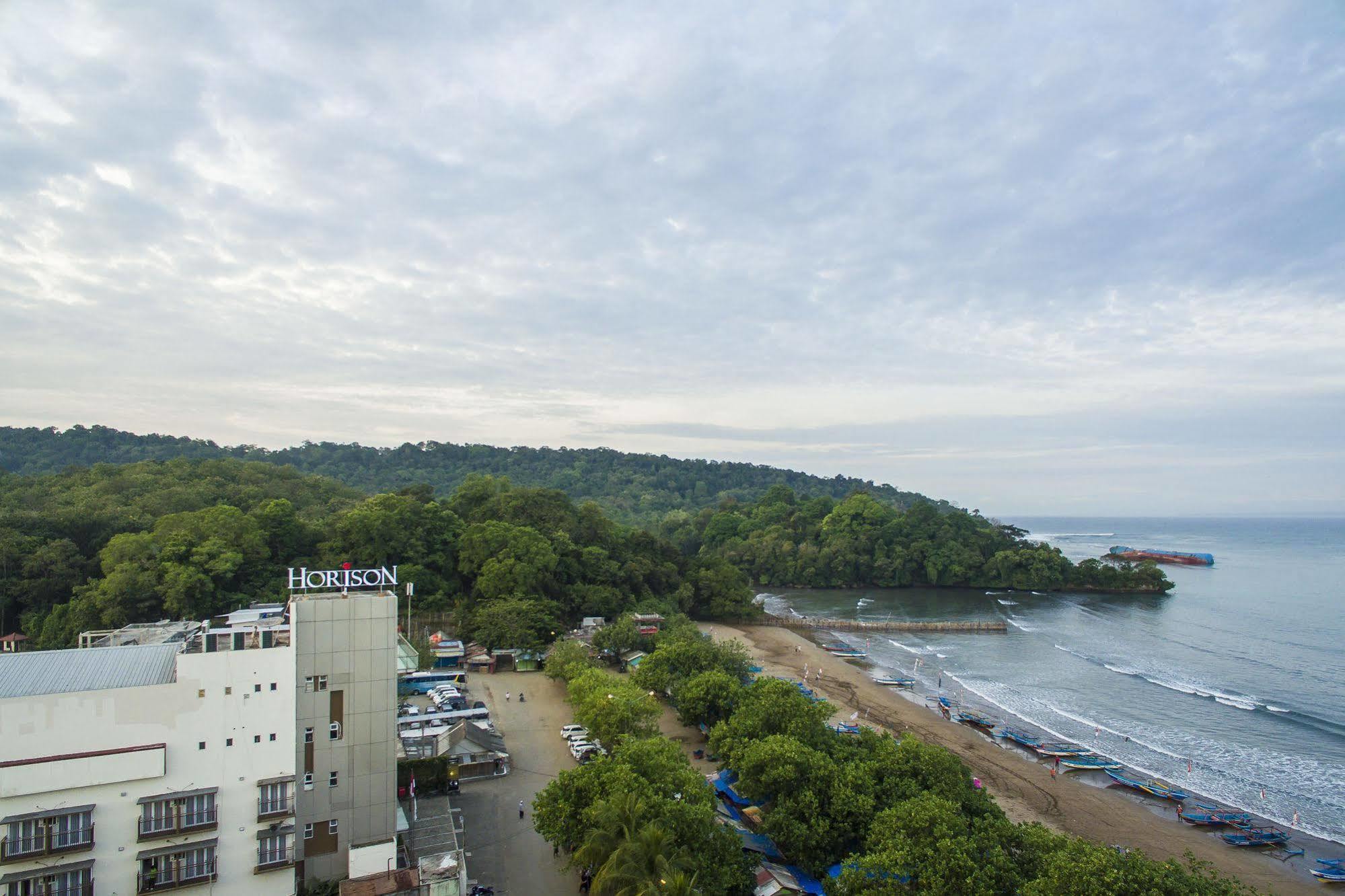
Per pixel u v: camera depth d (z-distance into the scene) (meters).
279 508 149.38
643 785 57.47
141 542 125.88
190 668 49.34
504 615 132.38
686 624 150.38
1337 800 85.06
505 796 74.88
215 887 49.12
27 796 44.31
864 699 121.50
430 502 183.12
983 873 48.12
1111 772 92.19
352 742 56.28
